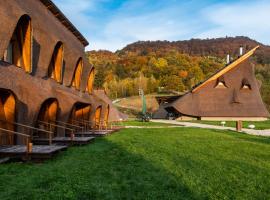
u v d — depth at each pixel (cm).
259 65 15812
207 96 6397
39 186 942
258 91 6531
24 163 1289
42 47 2192
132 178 1078
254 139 2527
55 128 2066
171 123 5081
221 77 6456
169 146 1939
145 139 2341
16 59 1892
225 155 1630
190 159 1474
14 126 1551
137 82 12800
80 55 3005
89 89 3556
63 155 1495
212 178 1108
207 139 2439
